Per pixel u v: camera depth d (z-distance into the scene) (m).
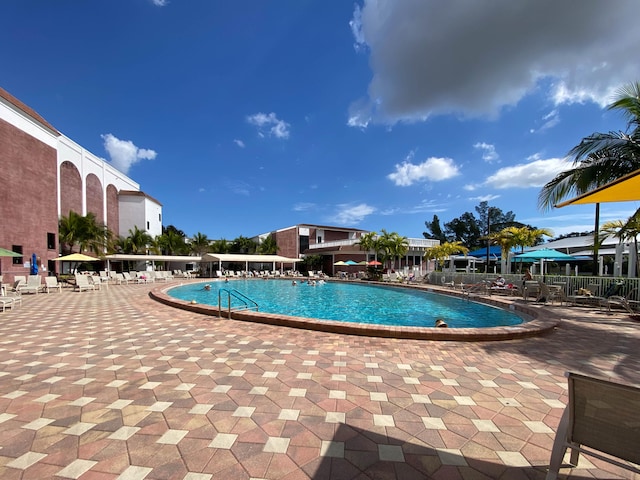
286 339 6.34
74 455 2.55
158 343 6.04
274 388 3.92
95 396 3.67
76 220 30.61
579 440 2.01
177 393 3.76
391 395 3.73
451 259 29.16
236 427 2.99
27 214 21.30
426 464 2.45
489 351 5.56
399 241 29.67
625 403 1.81
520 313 10.52
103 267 37.50
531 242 22.12
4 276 19.19
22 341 6.21
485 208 72.69
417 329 6.53
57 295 15.26
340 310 13.77
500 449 2.66
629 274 13.92
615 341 6.32
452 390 3.88
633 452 1.80
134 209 44.47
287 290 22.83
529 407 3.44
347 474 2.33
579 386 1.97
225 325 7.75
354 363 4.87
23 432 2.90
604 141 9.93
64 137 32.34
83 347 5.76
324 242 50.06
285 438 2.81
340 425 3.04
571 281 13.10
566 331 7.20
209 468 2.39
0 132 19.17
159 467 2.40
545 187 11.38
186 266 47.81
